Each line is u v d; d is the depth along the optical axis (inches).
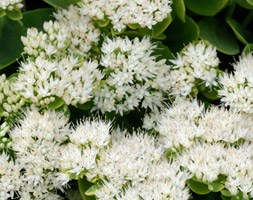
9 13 22.2
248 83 21.8
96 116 23.0
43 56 21.8
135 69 21.9
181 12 23.1
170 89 22.9
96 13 22.2
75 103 21.3
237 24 24.1
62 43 22.1
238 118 21.6
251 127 21.9
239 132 21.3
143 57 22.1
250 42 24.2
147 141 21.4
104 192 20.4
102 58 21.9
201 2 23.7
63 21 23.1
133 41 22.8
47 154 21.0
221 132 21.2
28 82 21.1
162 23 22.5
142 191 20.1
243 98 21.9
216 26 24.0
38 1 25.8
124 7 22.0
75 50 22.6
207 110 21.8
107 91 22.2
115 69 21.9
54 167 21.0
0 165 20.8
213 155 20.6
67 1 23.8
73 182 22.6
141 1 22.0
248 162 20.5
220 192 21.6
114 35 22.6
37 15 23.9
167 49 23.1
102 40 23.0
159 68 22.5
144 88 22.3
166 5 22.1
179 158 20.9
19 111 21.7
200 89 22.9
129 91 22.3
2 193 20.8
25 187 21.1
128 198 20.0
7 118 21.7
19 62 23.7
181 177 20.4
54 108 21.2
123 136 21.8
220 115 21.6
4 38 23.3
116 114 22.9
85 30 22.5
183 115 22.0
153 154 21.1
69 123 21.6
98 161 20.6
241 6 24.7
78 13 23.1
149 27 22.0
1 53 23.1
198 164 20.3
